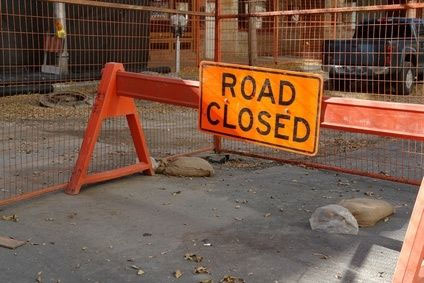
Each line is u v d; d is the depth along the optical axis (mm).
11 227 4820
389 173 6949
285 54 12938
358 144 8828
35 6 11797
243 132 5066
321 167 6867
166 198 5676
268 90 4848
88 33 12578
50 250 4367
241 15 7477
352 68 10523
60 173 6688
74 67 12688
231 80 5082
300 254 4363
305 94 4617
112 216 5137
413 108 4043
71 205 5410
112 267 4094
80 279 3904
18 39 11773
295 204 5594
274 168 7035
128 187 6016
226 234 4754
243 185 6219
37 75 12156
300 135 4688
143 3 13445
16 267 4062
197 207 5430
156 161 6789
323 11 6531
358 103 4324
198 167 6496
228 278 3916
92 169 6840
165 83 5621
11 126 9750
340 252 4414
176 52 13992
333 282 3912
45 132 9289
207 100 5270
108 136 8922
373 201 5262
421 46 11828
